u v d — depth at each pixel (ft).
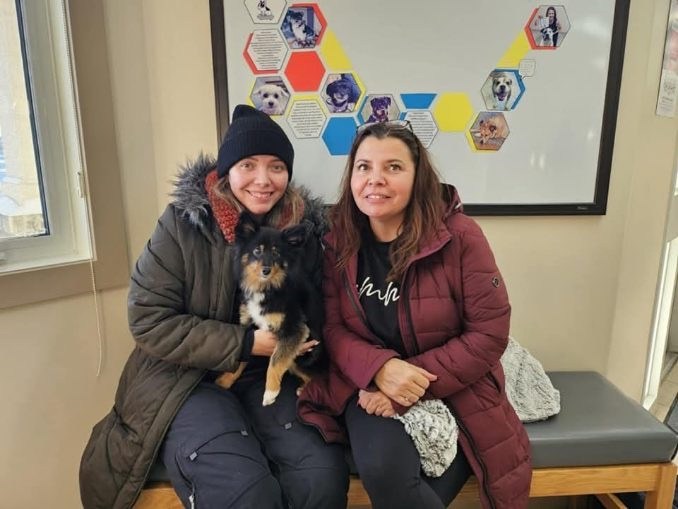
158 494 3.82
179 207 3.87
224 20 4.78
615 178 5.28
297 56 4.89
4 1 4.26
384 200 3.66
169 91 4.94
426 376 3.61
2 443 4.45
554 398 4.54
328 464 3.55
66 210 4.76
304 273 3.97
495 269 3.76
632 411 4.52
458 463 3.72
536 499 5.50
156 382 3.83
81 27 4.42
